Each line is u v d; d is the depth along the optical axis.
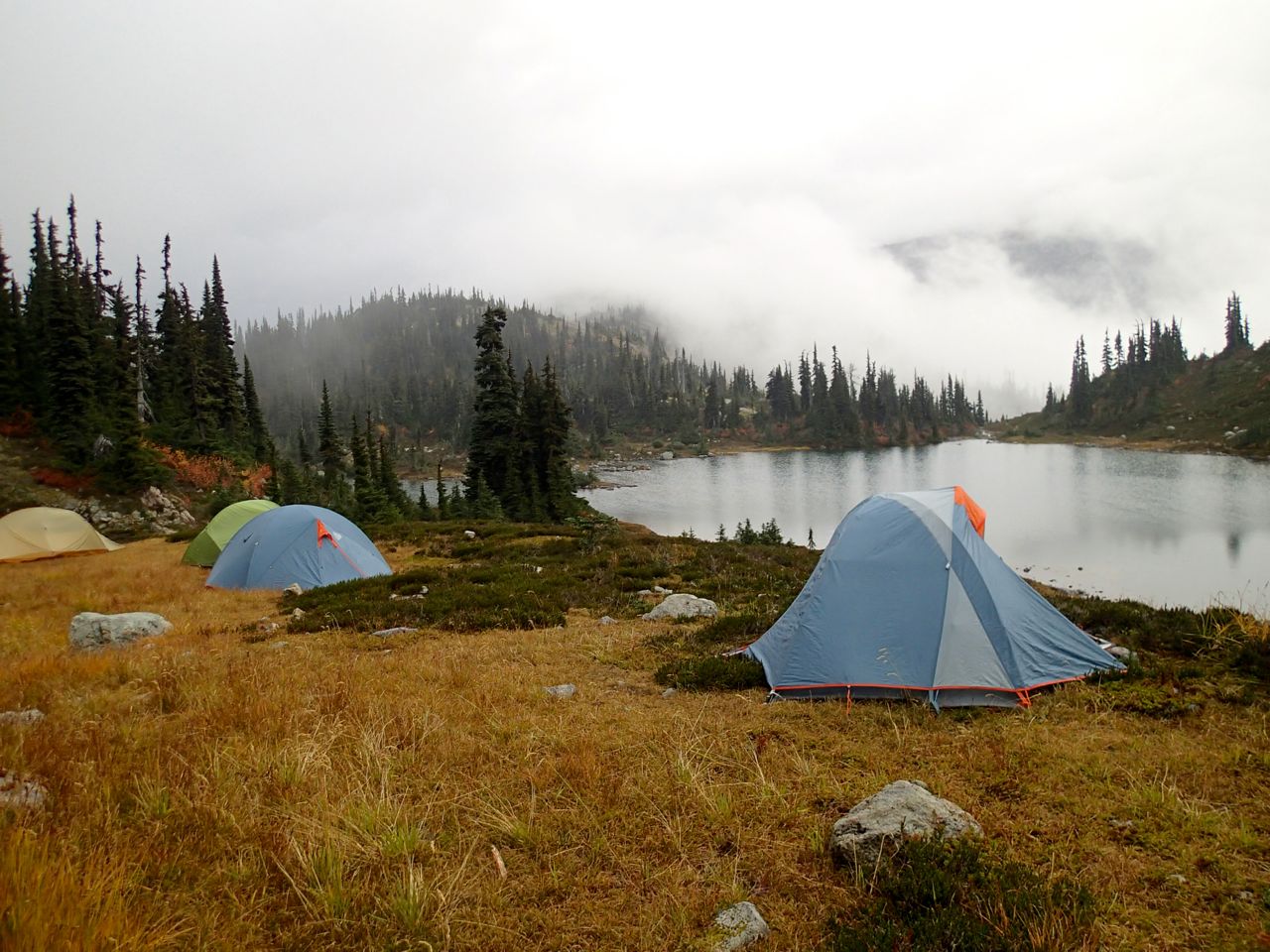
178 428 62.12
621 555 21.62
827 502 86.31
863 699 7.72
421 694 7.83
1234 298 177.88
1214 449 120.88
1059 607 10.86
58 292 52.59
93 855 3.87
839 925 3.72
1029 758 5.87
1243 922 3.68
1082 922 3.59
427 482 134.62
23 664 9.52
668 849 4.64
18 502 44.38
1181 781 5.32
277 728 6.43
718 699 7.96
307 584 18.56
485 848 4.67
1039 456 133.75
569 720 7.13
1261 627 8.65
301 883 4.03
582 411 199.12
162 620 12.75
